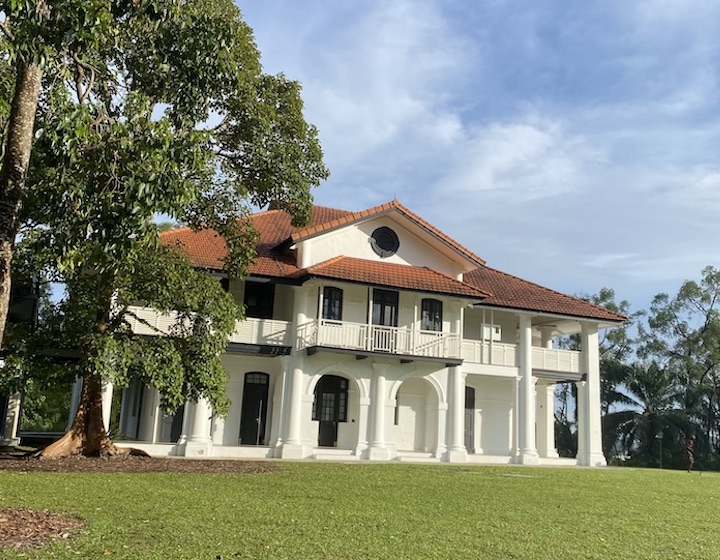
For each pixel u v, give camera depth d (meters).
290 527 8.20
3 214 7.76
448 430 24.88
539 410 30.27
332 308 24.33
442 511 10.26
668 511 11.76
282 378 23.34
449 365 24.78
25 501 9.32
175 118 13.02
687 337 45.28
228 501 10.25
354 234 25.20
